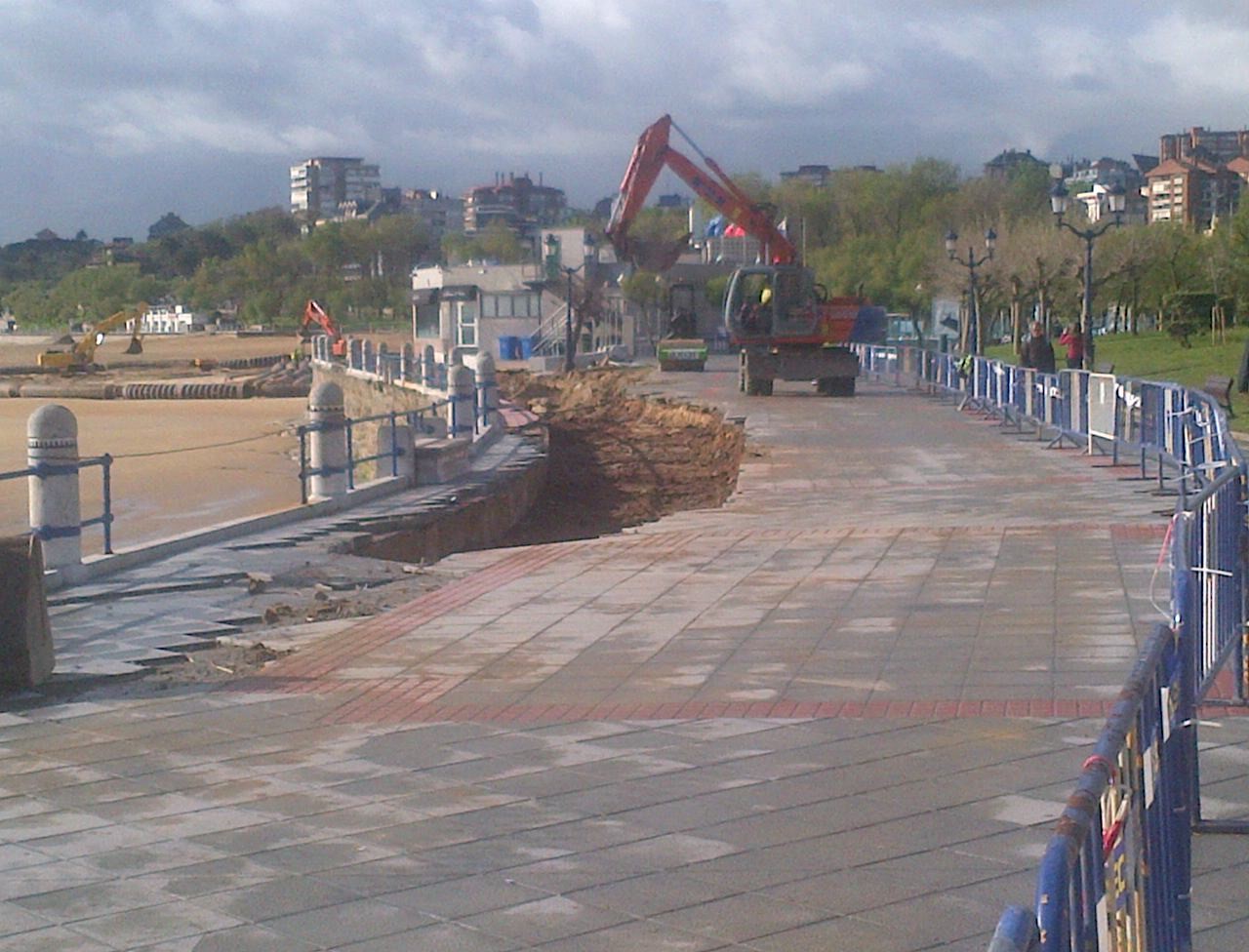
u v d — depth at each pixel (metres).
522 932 5.03
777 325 40.69
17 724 8.16
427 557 17.97
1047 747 6.96
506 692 8.61
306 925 5.18
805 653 9.26
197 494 35.44
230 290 175.75
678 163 46.97
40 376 106.69
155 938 5.09
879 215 88.94
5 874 5.77
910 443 25.95
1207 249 56.03
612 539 15.07
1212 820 5.79
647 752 7.19
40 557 9.23
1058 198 33.22
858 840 5.81
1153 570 11.59
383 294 149.88
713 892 5.32
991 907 5.09
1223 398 25.81
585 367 62.59
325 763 7.22
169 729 7.99
